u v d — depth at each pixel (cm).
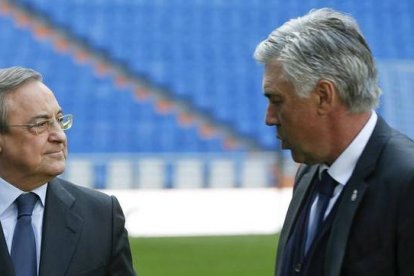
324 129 859
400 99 5809
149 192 4672
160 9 6359
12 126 1004
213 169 4850
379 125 874
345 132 860
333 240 850
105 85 5894
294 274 897
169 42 6200
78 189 1088
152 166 4847
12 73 1024
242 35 6300
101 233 1059
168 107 5812
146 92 5894
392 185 834
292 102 852
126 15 6300
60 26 6188
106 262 1053
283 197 4553
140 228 4325
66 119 1084
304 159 885
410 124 5731
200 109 5834
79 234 1044
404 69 5988
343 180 873
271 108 875
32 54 6022
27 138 1005
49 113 1018
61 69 5962
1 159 1022
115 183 4825
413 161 835
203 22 6338
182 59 6112
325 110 848
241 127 5747
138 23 6266
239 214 4419
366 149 862
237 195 4566
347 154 866
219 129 5734
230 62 6116
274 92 857
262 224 4331
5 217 1030
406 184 825
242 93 5938
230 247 3712
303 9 6462
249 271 3184
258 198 4547
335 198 881
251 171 4809
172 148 5600
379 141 863
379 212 834
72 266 1026
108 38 6159
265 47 862
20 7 6241
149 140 5625
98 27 6206
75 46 6103
